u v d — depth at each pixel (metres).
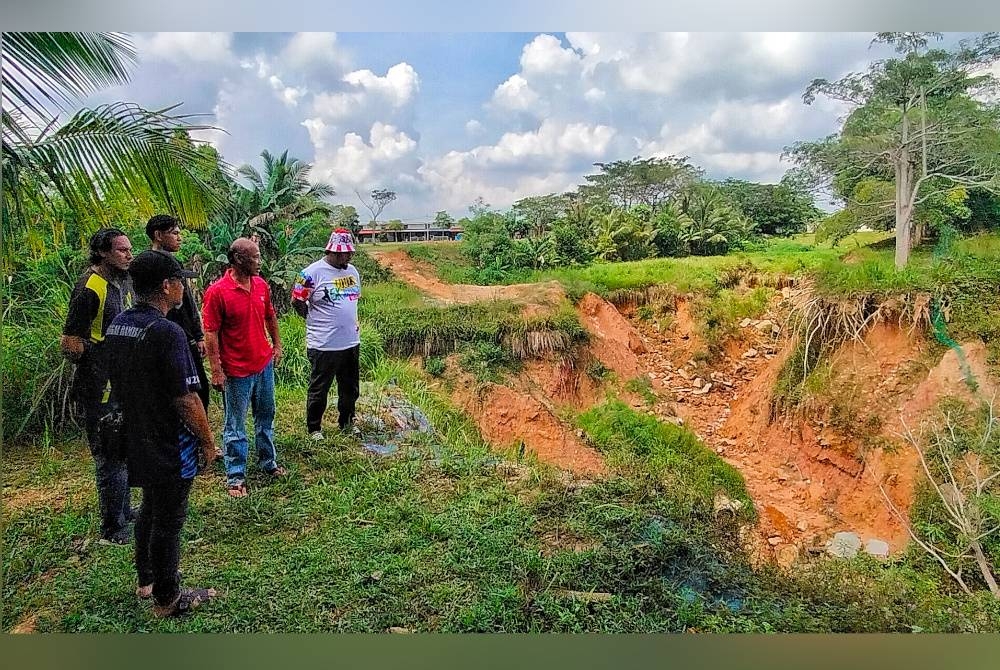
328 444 4.08
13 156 3.34
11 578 2.93
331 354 4.04
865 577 3.45
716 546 3.53
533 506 3.61
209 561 3.01
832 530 4.19
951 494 3.80
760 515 4.20
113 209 3.72
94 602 2.77
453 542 3.21
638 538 3.40
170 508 2.53
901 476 4.16
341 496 3.53
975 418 4.07
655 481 4.11
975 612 3.21
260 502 3.43
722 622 2.95
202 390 3.35
